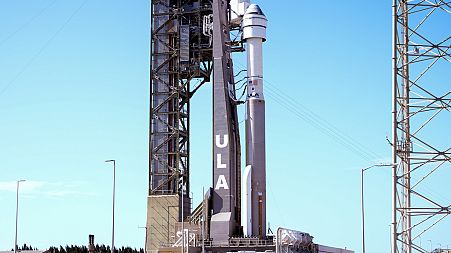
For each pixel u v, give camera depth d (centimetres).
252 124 11225
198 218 11581
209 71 12225
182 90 12000
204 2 12206
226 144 11188
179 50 11938
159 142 11881
